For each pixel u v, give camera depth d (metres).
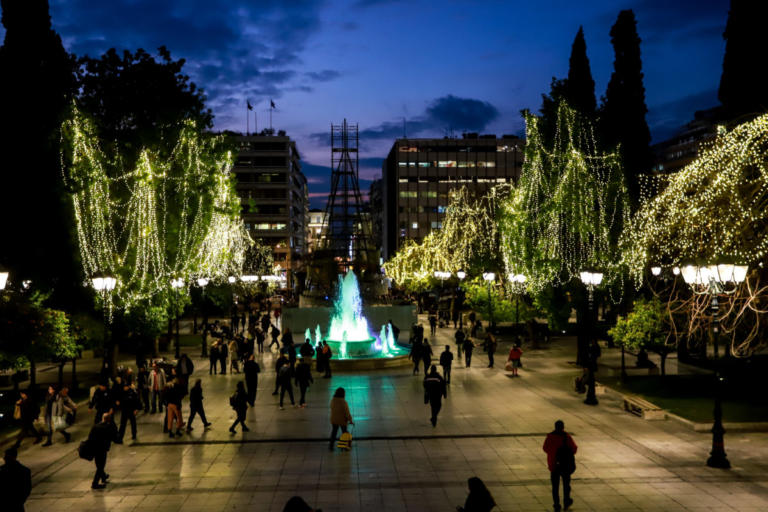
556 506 10.92
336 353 32.47
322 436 16.58
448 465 13.82
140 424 18.34
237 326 44.69
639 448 14.99
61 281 21.48
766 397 19.92
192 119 27.42
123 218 24.22
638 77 30.98
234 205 33.06
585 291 27.56
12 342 18.00
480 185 135.00
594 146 28.73
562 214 27.47
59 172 21.23
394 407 20.39
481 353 34.69
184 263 27.62
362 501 11.54
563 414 19.02
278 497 11.82
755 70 22.33
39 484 12.81
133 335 28.78
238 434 16.86
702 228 18.72
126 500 11.77
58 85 22.12
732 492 11.88
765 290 17.62
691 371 25.89
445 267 62.38
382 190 170.62
